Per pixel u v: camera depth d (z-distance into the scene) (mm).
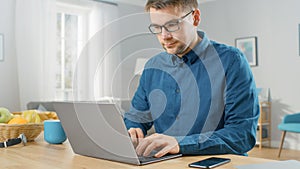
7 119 1310
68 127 936
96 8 5305
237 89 1105
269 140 5445
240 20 5801
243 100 1101
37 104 4227
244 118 1089
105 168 793
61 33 5008
